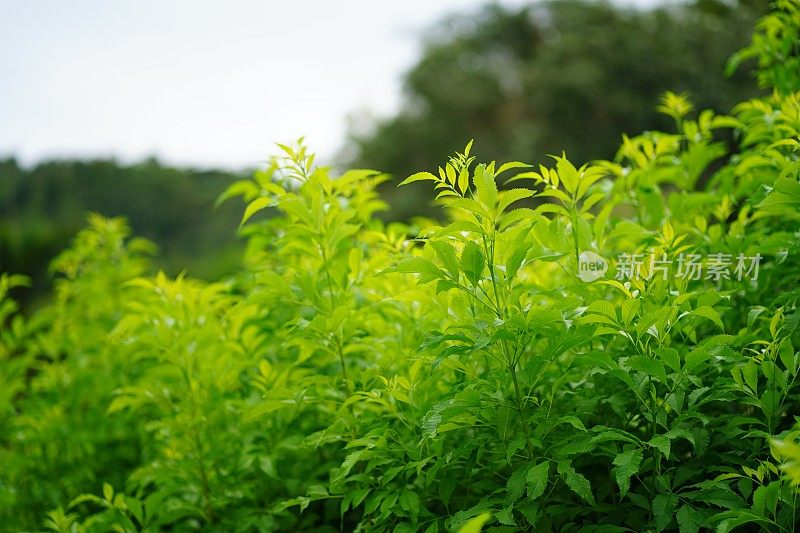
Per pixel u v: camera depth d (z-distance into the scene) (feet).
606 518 6.94
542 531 6.79
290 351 9.80
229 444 9.83
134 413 12.81
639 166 10.53
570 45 55.62
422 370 8.07
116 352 13.06
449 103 69.00
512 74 69.15
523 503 6.48
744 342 7.35
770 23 10.32
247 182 10.15
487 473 7.62
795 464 4.39
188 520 10.17
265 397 7.84
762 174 8.68
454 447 7.60
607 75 50.98
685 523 5.97
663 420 6.43
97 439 12.66
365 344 8.39
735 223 8.76
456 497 7.64
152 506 9.10
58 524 9.15
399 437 7.86
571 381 7.69
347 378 8.39
